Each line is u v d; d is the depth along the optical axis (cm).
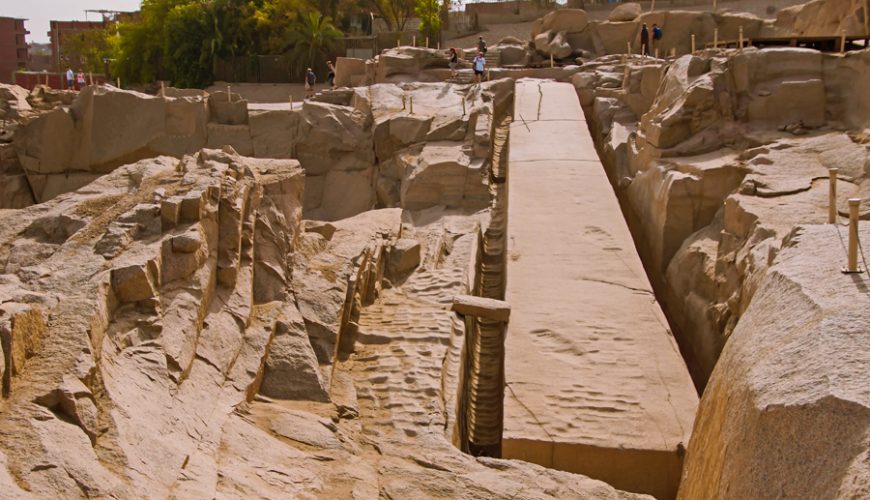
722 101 1557
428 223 1667
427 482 719
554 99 2197
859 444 448
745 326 696
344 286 1048
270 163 1191
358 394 924
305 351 902
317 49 3700
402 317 1121
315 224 1259
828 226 780
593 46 2983
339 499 659
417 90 2378
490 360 1228
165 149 2281
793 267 696
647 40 2714
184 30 3844
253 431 724
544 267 1265
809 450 477
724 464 588
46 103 2491
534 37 3120
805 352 548
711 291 1247
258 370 841
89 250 799
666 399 953
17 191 2319
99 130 2289
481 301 1149
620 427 909
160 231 841
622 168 1855
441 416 880
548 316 1124
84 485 518
